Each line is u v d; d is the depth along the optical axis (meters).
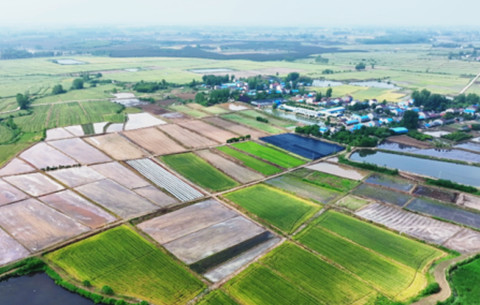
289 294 58.53
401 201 91.25
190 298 57.25
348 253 69.50
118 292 58.25
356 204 89.25
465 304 56.41
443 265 65.75
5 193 89.00
